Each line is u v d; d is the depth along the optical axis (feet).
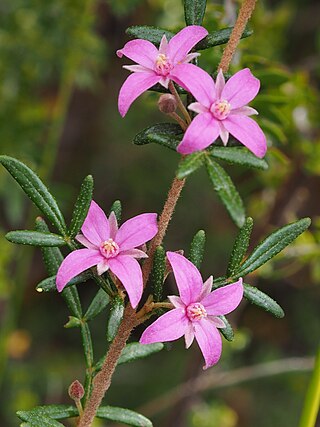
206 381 1.11
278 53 1.18
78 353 1.59
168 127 0.56
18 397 1.37
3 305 1.39
